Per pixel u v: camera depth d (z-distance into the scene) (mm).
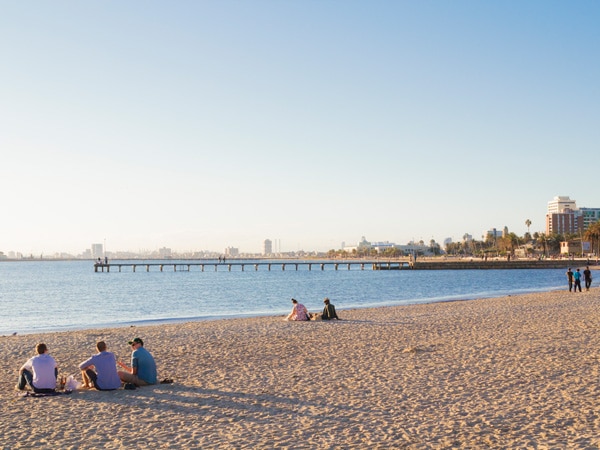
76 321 38688
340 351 17734
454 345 18438
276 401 11297
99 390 12422
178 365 15719
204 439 8820
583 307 32469
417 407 10641
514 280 93000
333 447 8359
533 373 13570
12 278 130875
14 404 11312
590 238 163250
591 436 8617
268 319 31453
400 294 63344
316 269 186250
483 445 8352
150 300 58531
